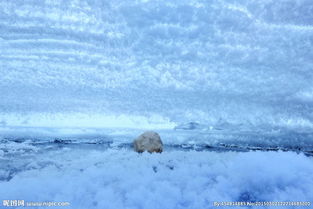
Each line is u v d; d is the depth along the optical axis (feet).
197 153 16.80
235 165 12.69
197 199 10.62
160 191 10.90
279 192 11.00
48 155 16.14
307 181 11.41
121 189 11.18
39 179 11.66
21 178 11.86
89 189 11.05
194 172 12.85
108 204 10.00
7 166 14.06
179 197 10.64
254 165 12.18
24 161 14.94
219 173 12.72
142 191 10.77
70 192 10.65
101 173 12.46
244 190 11.31
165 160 15.03
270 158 12.61
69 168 13.62
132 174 12.57
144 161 14.76
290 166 12.09
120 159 15.30
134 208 9.97
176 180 12.09
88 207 9.95
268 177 11.57
